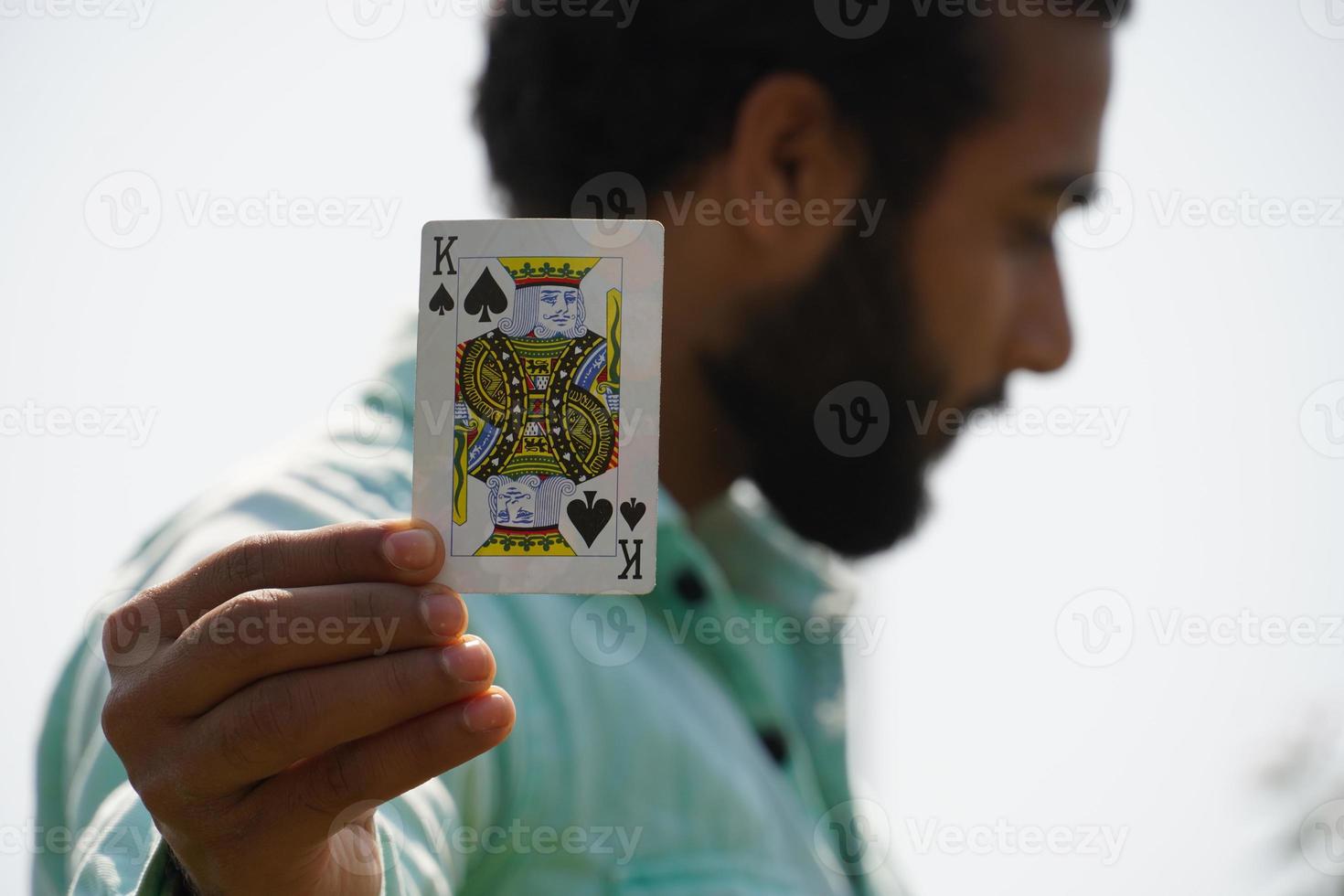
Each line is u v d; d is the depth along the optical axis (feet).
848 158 8.51
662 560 7.94
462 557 5.27
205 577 4.35
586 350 5.40
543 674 6.75
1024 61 8.67
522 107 8.95
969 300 8.70
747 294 8.48
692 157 8.50
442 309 5.42
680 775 6.90
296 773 4.20
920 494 8.96
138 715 4.14
